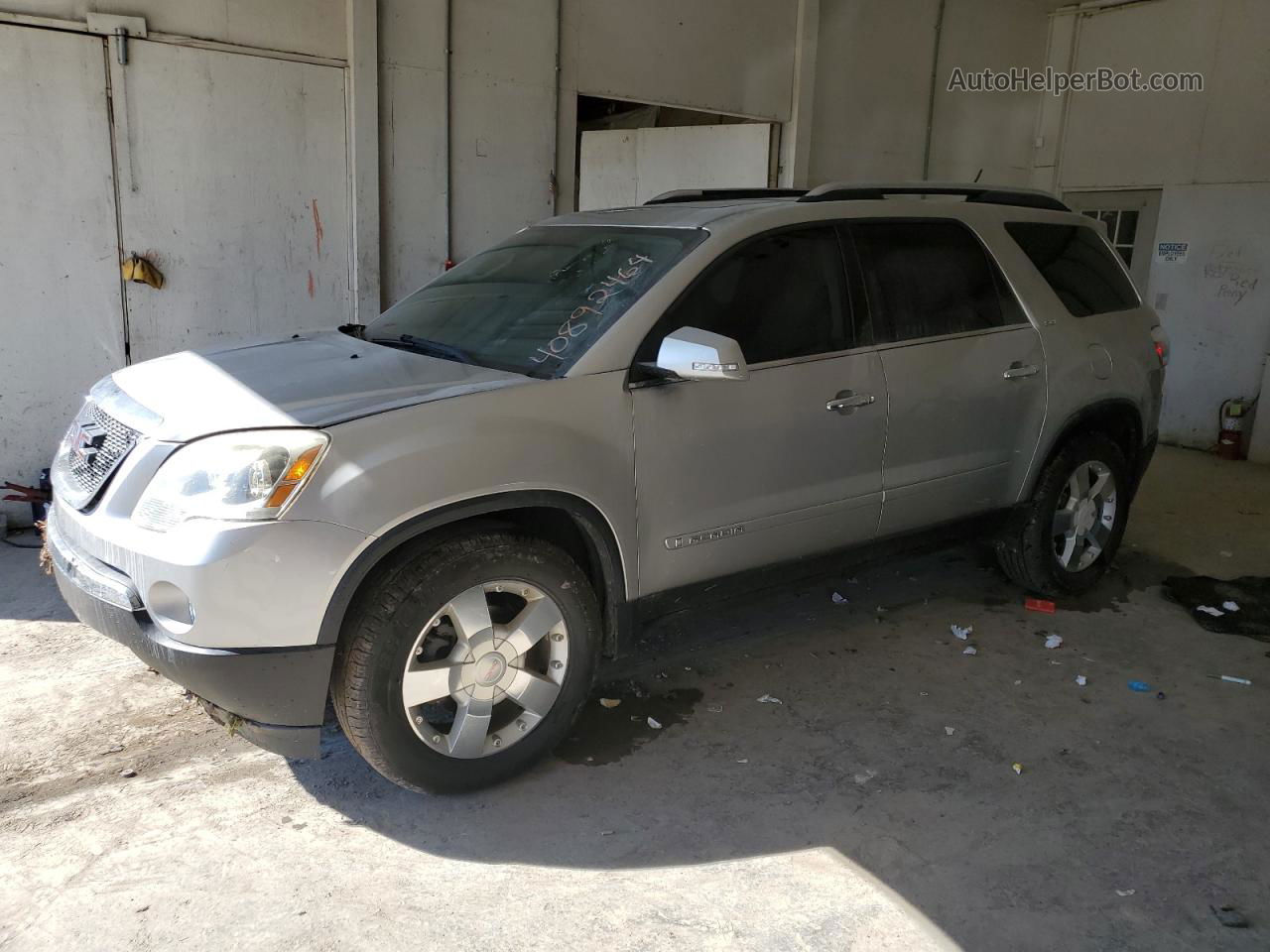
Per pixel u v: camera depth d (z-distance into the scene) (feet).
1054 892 9.13
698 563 11.65
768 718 12.30
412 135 21.63
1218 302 29.01
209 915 8.57
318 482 8.91
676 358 10.30
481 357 11.39
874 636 14.87
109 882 8.96
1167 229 30.14
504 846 9.64
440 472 9.44
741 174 29.07
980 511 14.58
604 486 10.53
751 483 11.81
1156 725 12.34
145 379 10.91
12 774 10.66
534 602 10.36
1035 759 11.48
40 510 18.95
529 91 23.16
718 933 8.50
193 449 9.10
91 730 11.60
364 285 21.52
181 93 19.04
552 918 8.64
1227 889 9.22
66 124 18.19
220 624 8.74
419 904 8.77
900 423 13.10
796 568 12.71
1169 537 20.20
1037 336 14.74
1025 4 32.27
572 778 10.85
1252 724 12.42
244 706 9.09
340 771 10.87
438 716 11.07
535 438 10.03
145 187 19.04
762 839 9.84
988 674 13.65
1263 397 27.53
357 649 9.34
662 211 13.19
